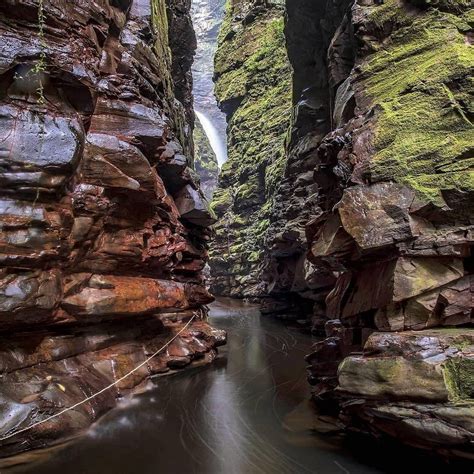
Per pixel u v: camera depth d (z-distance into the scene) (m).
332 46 13.44
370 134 8.17
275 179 30.58
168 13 20.66
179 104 19.41
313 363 9.98
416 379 6.10
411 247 7.00
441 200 6.89
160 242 12.05
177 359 12.86
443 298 6.87
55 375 8.52
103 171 9.36
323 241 8.59
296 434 8.05
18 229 7.56
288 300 25.91
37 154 7.82
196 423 8.70
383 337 6.81
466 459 5.78
